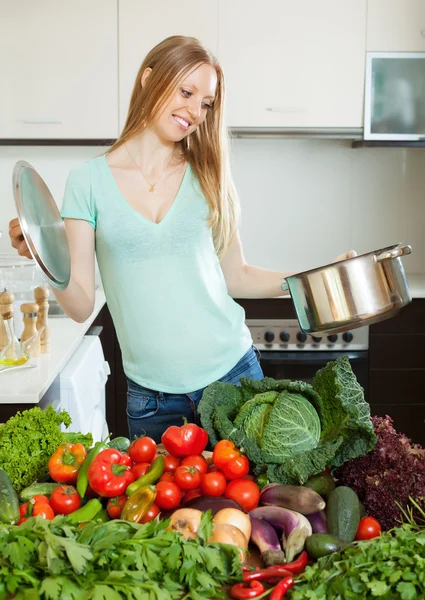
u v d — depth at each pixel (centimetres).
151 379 208
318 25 375
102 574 111
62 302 195
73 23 373
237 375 212
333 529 133
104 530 117
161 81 191
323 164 425
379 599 110
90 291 200
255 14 374
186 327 204
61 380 264
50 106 378
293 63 377
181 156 205
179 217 200
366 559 117
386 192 428
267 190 427
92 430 289
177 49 191
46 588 107
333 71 378
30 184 161
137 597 107
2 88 377
